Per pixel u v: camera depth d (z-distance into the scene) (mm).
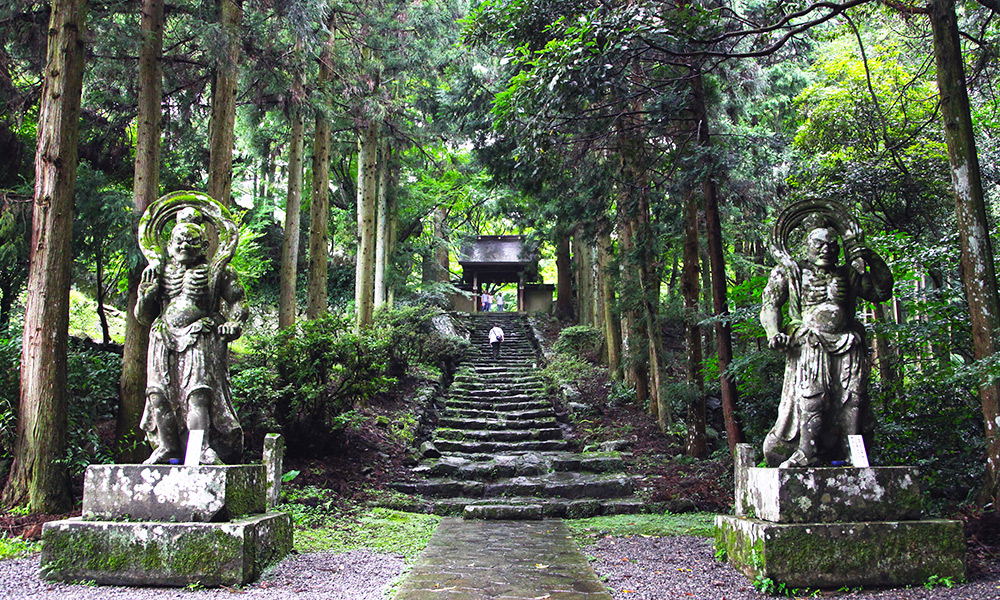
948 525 4203
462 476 9445
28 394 6207
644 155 9805
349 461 9281
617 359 14336
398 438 10703
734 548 4812
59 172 6441
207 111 11922
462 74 11609
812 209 5184
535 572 4887
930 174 8867
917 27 8023
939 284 7582
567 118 8117
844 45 11625
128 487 4391
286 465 8461
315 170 12766
